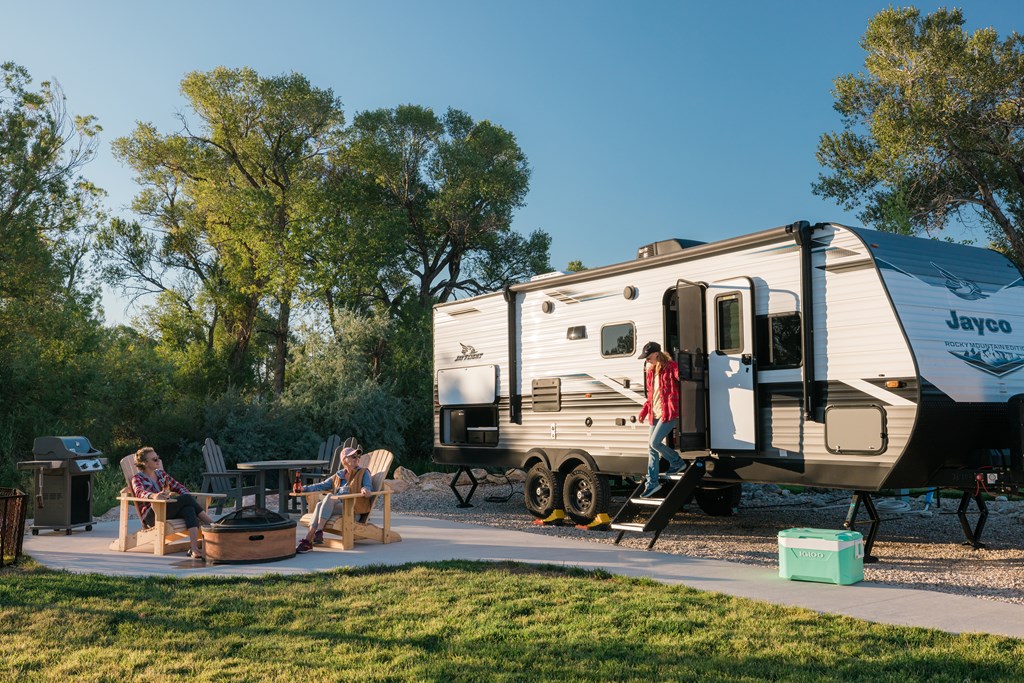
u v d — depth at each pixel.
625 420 10.27
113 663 4.74
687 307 9.42
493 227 31.92
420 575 7.09
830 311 8.01
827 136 22.80
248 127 28.69
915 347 7.39
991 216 22.12
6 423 17.98
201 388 26.64
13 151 17.44
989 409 7.77
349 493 8.80
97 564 7.91
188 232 29.14
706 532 10.41
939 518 11.27
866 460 7.66
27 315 18.86
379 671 4.57
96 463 10.41
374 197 30.50
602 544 9.05
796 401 8.27
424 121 30.89
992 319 8.12
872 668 4.57
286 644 5.09
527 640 5.16
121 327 29.20
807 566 6.95
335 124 29.56
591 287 10.86
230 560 7.86
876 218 21.77
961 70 20.17
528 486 11.71
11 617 5.70
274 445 19.89
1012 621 5.56
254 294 27.83
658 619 5.60
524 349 11.91
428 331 24.52
